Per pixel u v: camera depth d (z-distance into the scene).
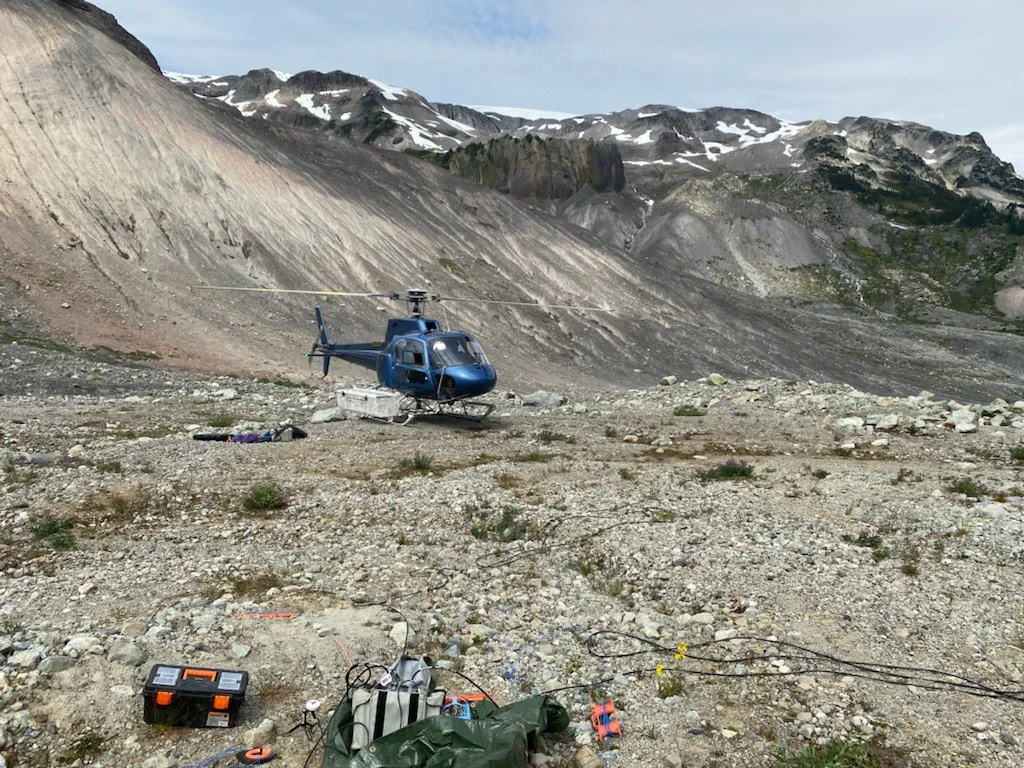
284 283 82.75
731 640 7.75
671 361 112.88
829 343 153.00
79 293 59.75
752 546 10.78
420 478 14.98
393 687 6.11
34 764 5.36
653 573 9.80
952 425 21.09
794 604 8.66
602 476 15.51
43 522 11.15
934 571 9.71
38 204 69.38
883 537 11.23
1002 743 5.89
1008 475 15.34
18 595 8.30
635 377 101.31
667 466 16.64
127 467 14.80
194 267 75.06
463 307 102.94
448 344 22.45
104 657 6.70
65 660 6.48
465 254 124.50
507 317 107.81
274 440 18.86
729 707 6.51
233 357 58.00
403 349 22.95
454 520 12.27
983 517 12.01
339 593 8.87
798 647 7.54
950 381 141.38
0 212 65.62
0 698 5.96
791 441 19.89
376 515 12.50
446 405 24.64
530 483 14.89
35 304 54.94
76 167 76.88
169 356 54.09
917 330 185.12
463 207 146.62
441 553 10.60
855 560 10.17
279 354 62.78
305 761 5.61
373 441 19.03
